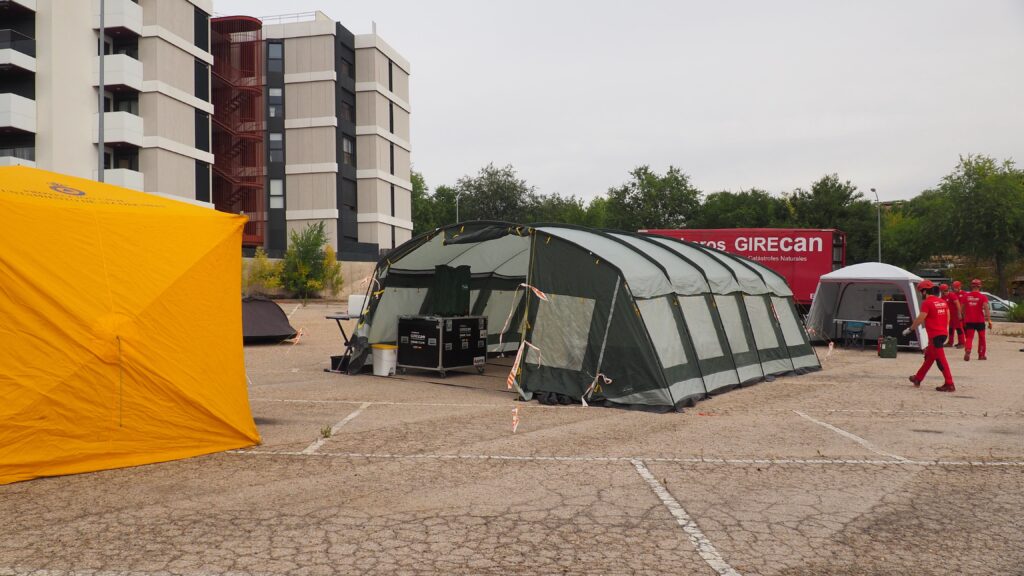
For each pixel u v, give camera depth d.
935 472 6.66
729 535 4.93
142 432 6.83
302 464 6.77
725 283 13.56
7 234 6.40
